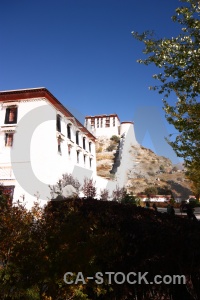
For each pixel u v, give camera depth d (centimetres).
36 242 366
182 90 749
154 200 3600
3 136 2234
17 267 349
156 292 380
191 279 350
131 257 414
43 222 411
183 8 663
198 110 730
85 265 347
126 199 2586
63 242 353
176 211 2573
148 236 413
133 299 393
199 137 753
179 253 367
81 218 405
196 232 402
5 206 447
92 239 367
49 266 340
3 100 2334
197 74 680
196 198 3186
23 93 2283
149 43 713
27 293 331
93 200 947
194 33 675
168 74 738
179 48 680
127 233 458
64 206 774
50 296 337
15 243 371
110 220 552
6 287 338
